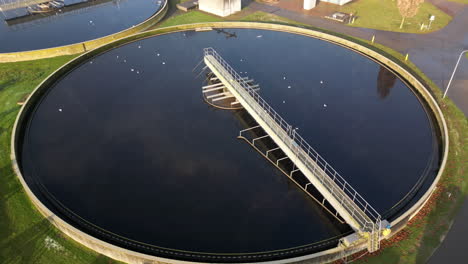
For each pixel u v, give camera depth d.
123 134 26.06
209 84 31.97
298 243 18.50
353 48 37.75
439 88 31.06
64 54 37.88
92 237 17.73
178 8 50.28
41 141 25.55
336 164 23.22
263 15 47.53
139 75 33.38
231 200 20.86
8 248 18.39
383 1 52.00
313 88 30.91
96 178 22.39
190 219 19.75
